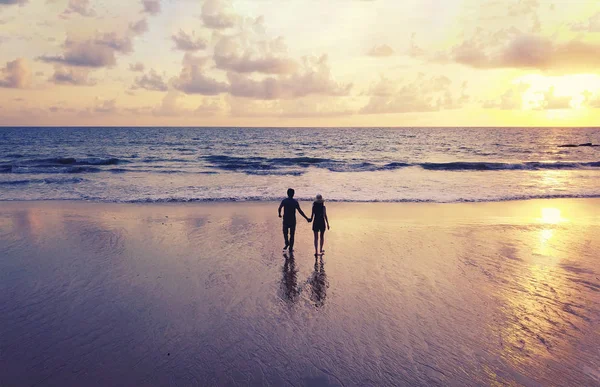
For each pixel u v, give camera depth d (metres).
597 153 45.69
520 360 4.66
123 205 15.16
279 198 16.72
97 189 18.88
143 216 13.09
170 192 18.11
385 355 4.75
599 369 4.48
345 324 5.56
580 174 25.30
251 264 8.25
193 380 4.25
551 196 17.36
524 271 7.84
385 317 5.79
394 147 60.09
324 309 6.06
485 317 5.79
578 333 5.31
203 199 16.41
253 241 10.11
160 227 11.55
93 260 8.45
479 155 44.31
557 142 72.06
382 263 8.34
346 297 6.54
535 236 10.64
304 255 8.91
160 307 6.10
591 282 7.22
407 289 6.89
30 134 105.38
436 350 4.87
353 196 17.28
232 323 5.58
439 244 9.84
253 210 14.28
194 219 12.68
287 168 29.52
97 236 10.46
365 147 60.50
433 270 7.90
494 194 17.92
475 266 8.14
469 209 14.59
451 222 12.36
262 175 25.17
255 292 6.73
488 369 4.47
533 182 21.83
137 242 9.91
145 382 4.22
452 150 52.94
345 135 109.56
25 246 9.51
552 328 5.46
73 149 50.84
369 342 5.06
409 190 19.00
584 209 14.63
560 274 7.67
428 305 6.22
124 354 4.76
